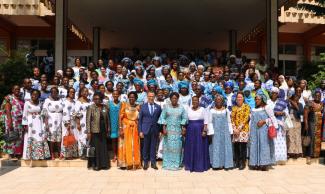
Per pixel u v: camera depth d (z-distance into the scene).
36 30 21.00
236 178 7.85
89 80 10.90
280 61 22.02
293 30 21.47
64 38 12.73
